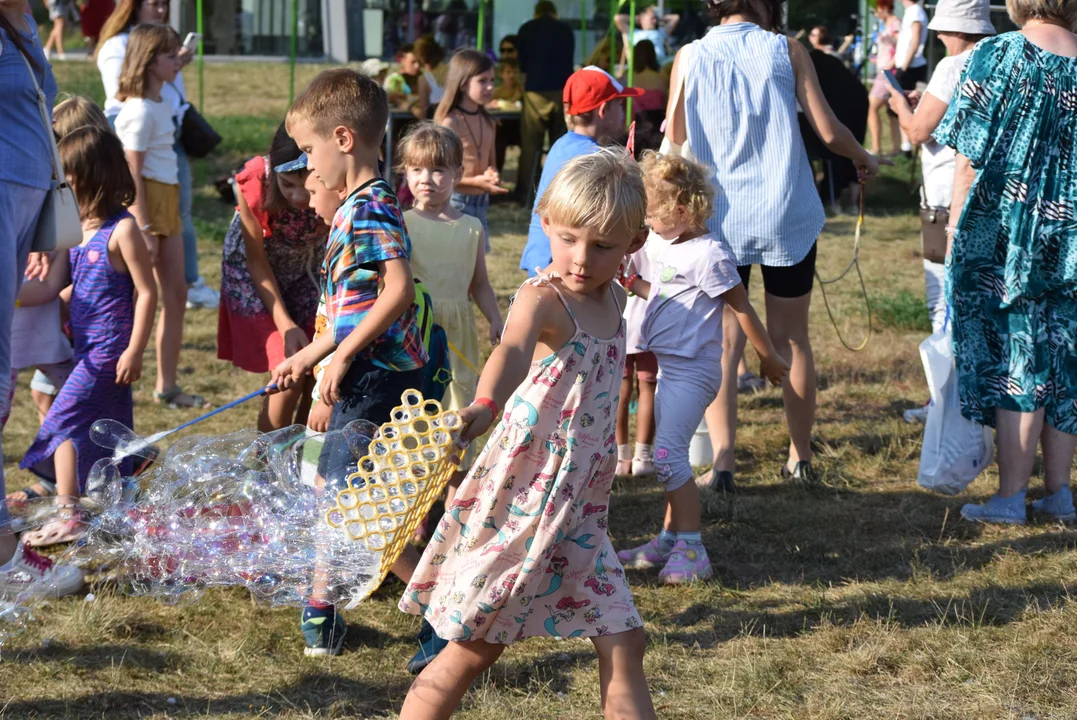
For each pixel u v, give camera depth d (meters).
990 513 4.34
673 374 3.86
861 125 11.39
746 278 4.65
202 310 7.87
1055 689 3.07
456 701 2.63
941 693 3.08
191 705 3.05
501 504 2.58
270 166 3.98
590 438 2.59
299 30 23.25
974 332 4.34
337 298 3.22
